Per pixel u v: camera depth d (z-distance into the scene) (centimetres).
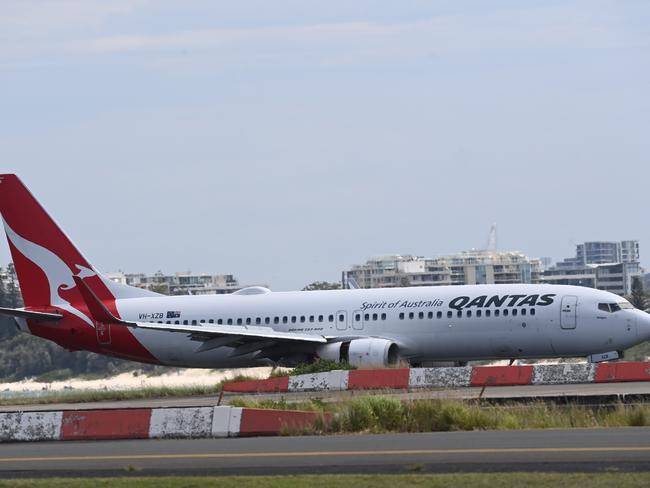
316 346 18950
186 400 16300
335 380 15600
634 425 9919
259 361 19825
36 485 7006
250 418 10038
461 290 18575
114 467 7869
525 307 17900
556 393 12862
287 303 19562
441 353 18525
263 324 19575
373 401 10412
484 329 18100
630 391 13000
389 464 7462
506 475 6762
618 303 17588
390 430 10050
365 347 18112
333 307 19200
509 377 14925
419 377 15200
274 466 7606
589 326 17550
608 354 17600
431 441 8625
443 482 6619
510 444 8206
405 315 18638
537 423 10038
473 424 10006
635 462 7138
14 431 10475
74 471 7750
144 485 6869
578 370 14812
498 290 18288
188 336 19988
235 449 8644
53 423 10412
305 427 9975
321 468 7425
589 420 10125
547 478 6612
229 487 6725
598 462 7188
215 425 10050
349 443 8744
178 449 8831
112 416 10319
